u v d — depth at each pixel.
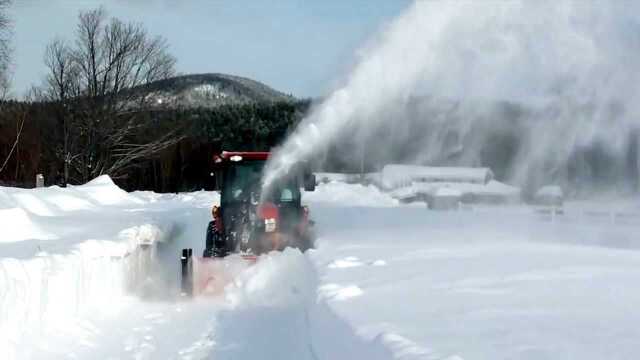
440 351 5.23
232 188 12.46
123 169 46.66
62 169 44.53
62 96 43.03
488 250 12.54
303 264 10.70
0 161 46.66
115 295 10.33
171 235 17.31
